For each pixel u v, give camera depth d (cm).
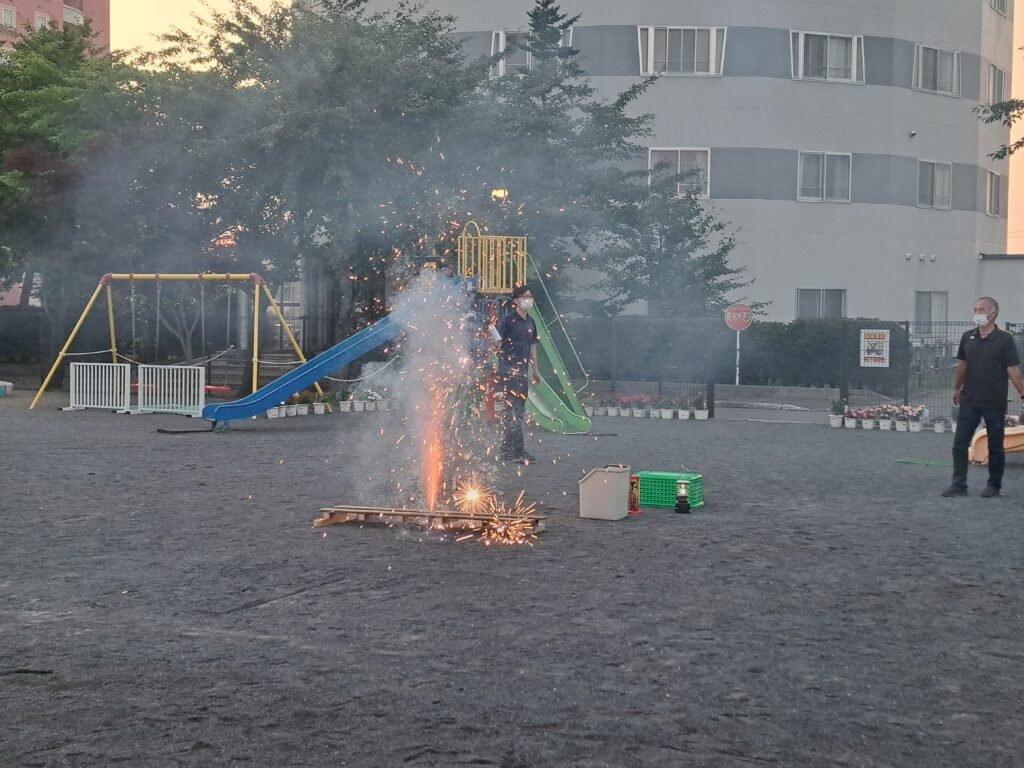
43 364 3347
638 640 639
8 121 3155
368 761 454
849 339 2525
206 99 2636
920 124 3919
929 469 1523
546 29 3322
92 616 686
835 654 618
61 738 478
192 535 957
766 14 3719
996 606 733
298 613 695
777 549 916
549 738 483
